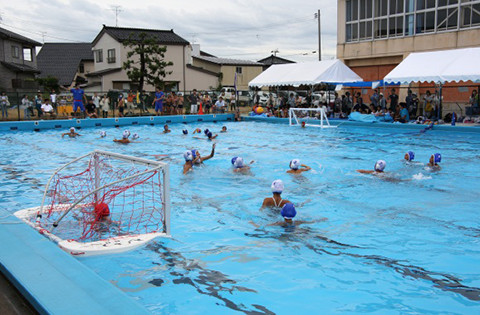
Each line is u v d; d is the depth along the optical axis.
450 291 3.93
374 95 23.06
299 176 9.12
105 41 38.28
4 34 34.62
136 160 5.54
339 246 5.09
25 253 3.76
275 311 3.57
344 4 27.47
